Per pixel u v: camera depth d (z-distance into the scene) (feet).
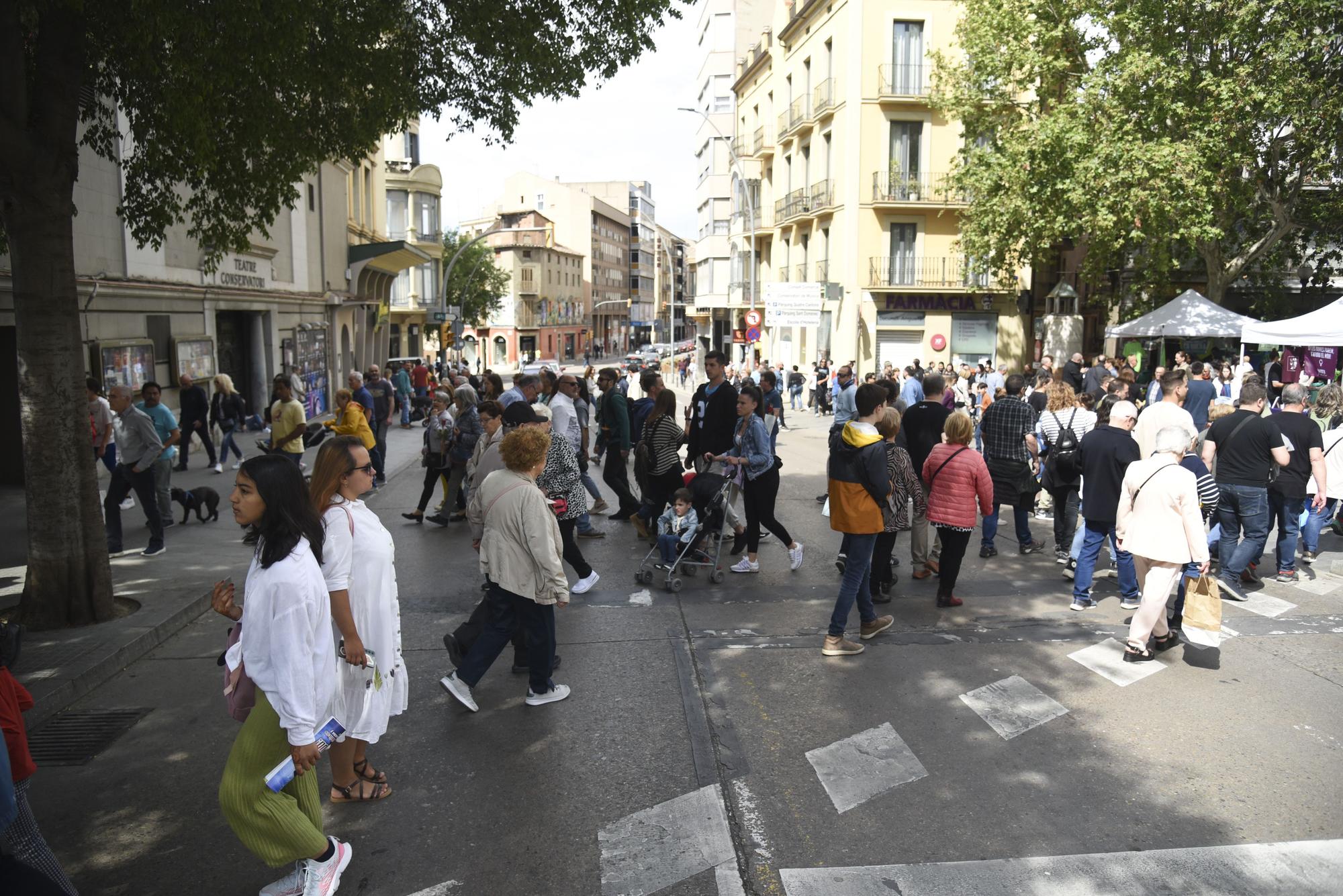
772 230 138.21
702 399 32.71
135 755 16.43
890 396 31.94
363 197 114.73
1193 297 67.15
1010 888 12.26
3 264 40.93
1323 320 52.47
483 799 14.71
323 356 92.89
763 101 142.82
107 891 12.36
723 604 25.39
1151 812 14.19
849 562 20.85
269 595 10.94
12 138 20.53
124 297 51.49
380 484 48.06
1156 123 72.64
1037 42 79.77
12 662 11.05
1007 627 23.18
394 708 13.99
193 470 51.75
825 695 18.84
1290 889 12.25
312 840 11.61
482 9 29.60
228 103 27.48
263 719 11.37
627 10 31.07
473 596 26.53
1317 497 26.99
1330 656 20.94
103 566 22.98
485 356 280.92
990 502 24.23
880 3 104.32
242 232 31.48
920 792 14.85
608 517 38.70
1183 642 21.94
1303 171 72.54
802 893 12.17
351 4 27.32
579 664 20.68
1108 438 23.73
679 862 12.91
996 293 109.09
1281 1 65.62
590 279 349.61
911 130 106.73
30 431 21.95
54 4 20.72
